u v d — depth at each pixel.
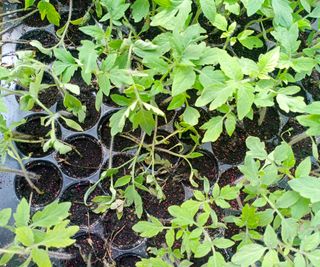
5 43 0.38
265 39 0.37
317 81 0.39
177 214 0.27
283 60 0.29
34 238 0.23
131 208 0.35
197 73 0.30
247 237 0.28
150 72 0.31
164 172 0.35
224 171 0.36
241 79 0.27
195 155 0.34
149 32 0.39
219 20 0.32
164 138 0.34
